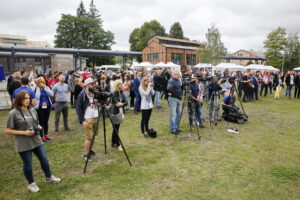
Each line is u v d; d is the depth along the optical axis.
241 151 4.80
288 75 13.47
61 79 6.06
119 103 4.59
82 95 4.07
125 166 4.04
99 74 10.65
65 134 6.04
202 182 3.46
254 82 12.39
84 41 48.53
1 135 5.92
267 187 3.32
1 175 3.72
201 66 29.97
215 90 6.85
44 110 5.40
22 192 3.20
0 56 28.92
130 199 3.02
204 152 4.73
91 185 3.39
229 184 3.41
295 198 3.05
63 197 3.07
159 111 9.38
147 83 5.61
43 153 3.29
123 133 6.14
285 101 12.27
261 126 6.95
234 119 7.35
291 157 4.47
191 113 6.03
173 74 5.94
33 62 35.34
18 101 2.96
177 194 3.13
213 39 33.41
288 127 6.83
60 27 47.66
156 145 5.18
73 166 4.05
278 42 42.94
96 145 5.16
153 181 3.50
